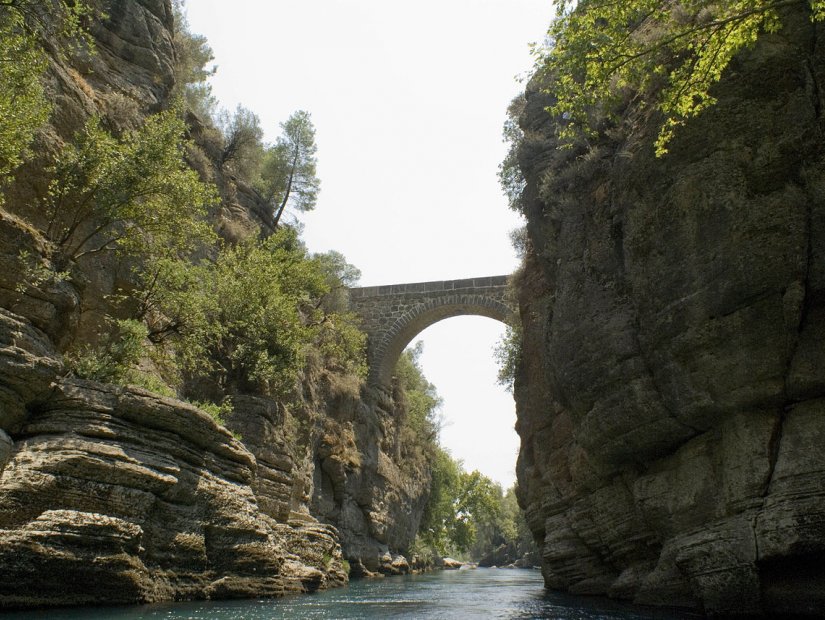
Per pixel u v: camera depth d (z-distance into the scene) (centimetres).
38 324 1522
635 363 1441
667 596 1400
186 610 1320
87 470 1297
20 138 1541
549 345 1938
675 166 1328
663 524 1409
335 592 2209
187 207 2003
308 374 3625
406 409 5600
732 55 1155
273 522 2138
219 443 1683
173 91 3067
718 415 1268
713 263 1240
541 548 2427
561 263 1764
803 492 1089
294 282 3119
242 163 4069
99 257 2112
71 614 1138
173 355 2370
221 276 2706
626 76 1268
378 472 4362
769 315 1169
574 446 1933
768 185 1189
